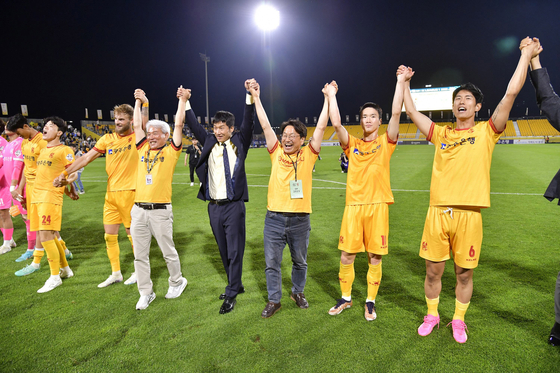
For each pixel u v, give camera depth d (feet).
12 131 13.66
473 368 7.16
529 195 26.23
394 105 9.00
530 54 7.49
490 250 14.17
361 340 8.23
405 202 24.80
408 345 8.00
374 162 9.16
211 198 10.33
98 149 11.64
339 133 9.63
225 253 10.62
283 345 8.11
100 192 33.45
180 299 10.67
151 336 8.61
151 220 10.12
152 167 10.19
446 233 8.18
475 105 7.97
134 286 11.78
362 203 9.21
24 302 10.57
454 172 7.98
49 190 11.55
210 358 7.69
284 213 9.53
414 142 154.81
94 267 13.61
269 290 9.66
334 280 11.96
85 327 9.08
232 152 10.27
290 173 9.63
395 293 10.70
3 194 15.48
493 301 9.95
